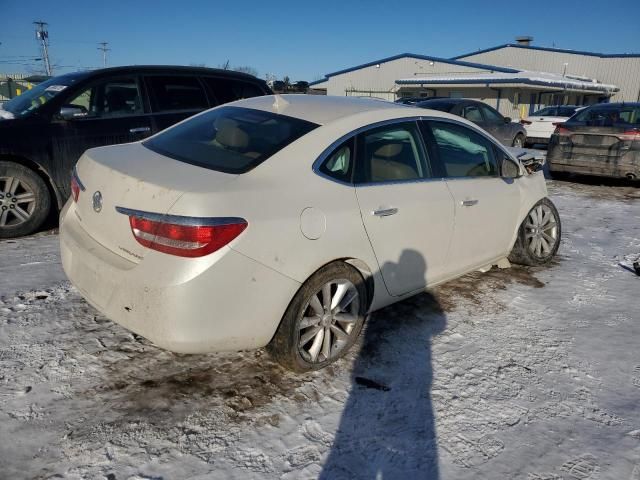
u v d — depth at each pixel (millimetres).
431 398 2746
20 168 4840
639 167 8758
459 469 2266
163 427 2414
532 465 2311
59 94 5137
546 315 3826
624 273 4820
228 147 2867
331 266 2785
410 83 31406
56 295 3693
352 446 2367
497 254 4262
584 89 32344
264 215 2463
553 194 8758
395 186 3162
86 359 2918
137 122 5566
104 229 2633
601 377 3033
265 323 2547
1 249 4594
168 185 2416
